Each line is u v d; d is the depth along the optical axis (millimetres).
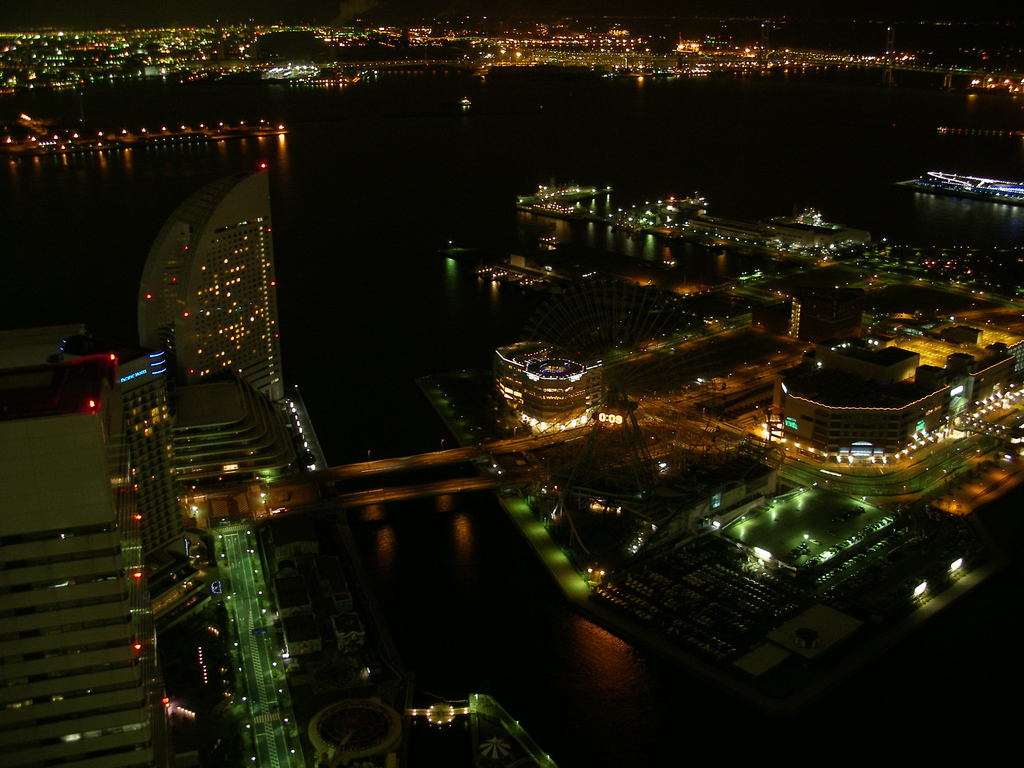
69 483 129750
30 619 135000
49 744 142750
